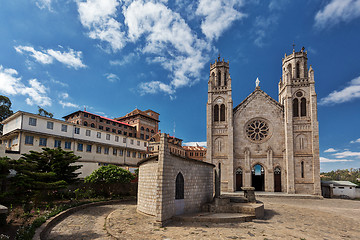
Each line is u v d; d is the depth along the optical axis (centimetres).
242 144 4722
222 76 5097
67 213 2097
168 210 1811
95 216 2077
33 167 2162
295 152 4294
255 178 4644
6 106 5309
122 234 1485
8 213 1678
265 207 2764
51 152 2570
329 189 4381
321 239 1465
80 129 4794
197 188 2289
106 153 5322
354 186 4266
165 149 1823
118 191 3397
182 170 2077
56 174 2461
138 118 8969
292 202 3378
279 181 4434
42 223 1612
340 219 2155
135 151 6156
